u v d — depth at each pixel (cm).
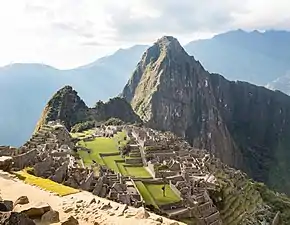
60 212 2809
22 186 3431
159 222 2547
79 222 2645
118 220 2617
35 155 5441
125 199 5516
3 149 5650
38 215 2588
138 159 11062
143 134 15600
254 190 11738
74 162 7219
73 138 14225
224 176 11400
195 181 9119
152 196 7488
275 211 10812
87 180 5212
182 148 14750
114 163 10588
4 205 2534
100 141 14212
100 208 2842
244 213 9406
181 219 6769
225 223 8431
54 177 4734
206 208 7875
